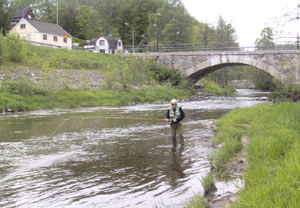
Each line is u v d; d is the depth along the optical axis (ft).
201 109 78.79
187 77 153.17
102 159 27.89
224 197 17.33
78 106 85.97
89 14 317.83
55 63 125.39
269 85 245.65
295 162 16.70
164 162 26.61
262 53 127.95
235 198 16.69
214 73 248.32
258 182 16.42
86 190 20.15
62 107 83.05
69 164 26.32
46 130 44.91
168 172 23.68
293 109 40.40
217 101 112.16
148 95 114.32
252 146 25.85
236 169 22.85
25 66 112.06
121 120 56.85
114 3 345.72
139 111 73.51
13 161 27.37
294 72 120.37
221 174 22.17
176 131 34.24
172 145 33.91
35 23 195.62
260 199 13.05
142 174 23.30
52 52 146.10
